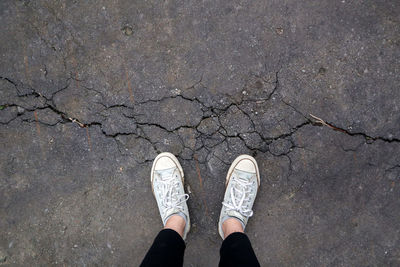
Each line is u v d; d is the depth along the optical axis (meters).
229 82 2.28
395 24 2.24
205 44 2.28
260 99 2.28
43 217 2.35
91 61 2.31
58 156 2.33
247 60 2.27
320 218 2.28
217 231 2.30
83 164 2.33
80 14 2.31
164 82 2.30
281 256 2.29
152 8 2.29
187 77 2.29
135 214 2.33
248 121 2.28
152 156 2.31
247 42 2.26
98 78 2.31
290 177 2.28
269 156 2.29
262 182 2.29
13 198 2.35
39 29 2.32
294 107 2.27
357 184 2.27
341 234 2.28
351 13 2.24
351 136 2.26
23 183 2.35
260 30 2.26
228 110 2.29
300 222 2.28
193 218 2.31
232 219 2.15
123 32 2.30
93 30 2.31
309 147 2.28
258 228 2.29
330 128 2.27
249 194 2.24
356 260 2.27
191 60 2.28
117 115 2.31
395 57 2.24
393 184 2.26
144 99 2.30
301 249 2.28
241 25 2.26
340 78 2.26
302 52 2.26
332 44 2.25
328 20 2.25
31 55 2.32
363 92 2.25
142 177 2.31
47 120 2.33
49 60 2.32
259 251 2.29
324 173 2.28
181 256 1.91
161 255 1.79
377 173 2.26
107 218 2.33
